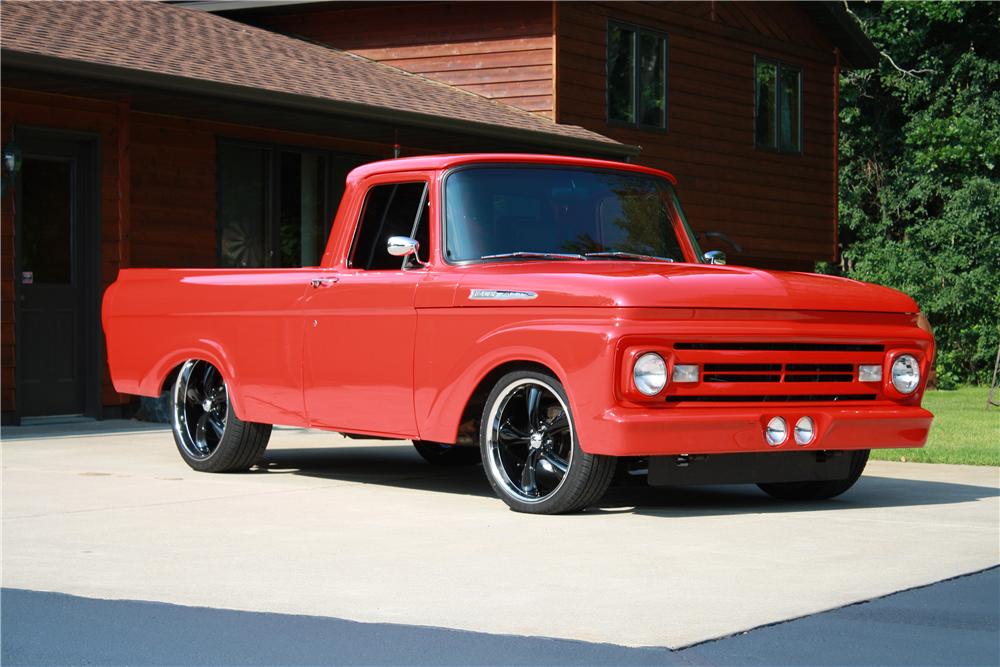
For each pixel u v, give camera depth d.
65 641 4.70
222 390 9.46
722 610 5.04
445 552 6.19
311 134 17.05
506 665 4.33
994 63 32.44
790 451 7.43
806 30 26.06
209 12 21.53
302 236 17.20
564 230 8.06
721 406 7.05
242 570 5.80
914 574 5.74
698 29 23.23
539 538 6.57
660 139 22.33
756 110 24.72
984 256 31.14
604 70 21.05
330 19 21.70
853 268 34.06
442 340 7.64
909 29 33.44
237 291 9.03
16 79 12.66
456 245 7.83
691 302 6.98
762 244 24.86
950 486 8.97
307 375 8.52
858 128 34.25
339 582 5.55
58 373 14.09
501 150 18.28
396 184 8.26
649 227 8.41
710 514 7.46
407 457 10.81
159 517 7.28
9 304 13.34
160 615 5.04
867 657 4.46
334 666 4.36
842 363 7.45
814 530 6.88
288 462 10.29
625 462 7.44
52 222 14.05
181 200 15.58
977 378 30.81
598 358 6.87
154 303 9.66
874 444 7.48
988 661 4.43
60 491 8.32
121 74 12.82
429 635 4.70
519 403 7.57
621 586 5.45
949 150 31.58
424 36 20.95
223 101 14.25
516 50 20.27
